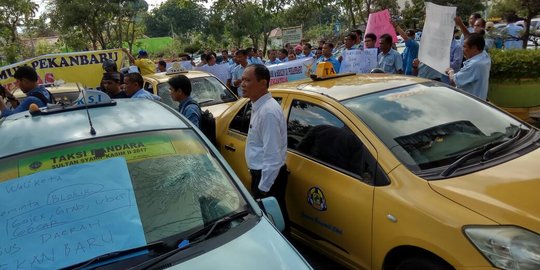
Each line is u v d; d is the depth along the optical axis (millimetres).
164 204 2309
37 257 1989
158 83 7629
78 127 2730
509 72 6648
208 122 4598
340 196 3176
